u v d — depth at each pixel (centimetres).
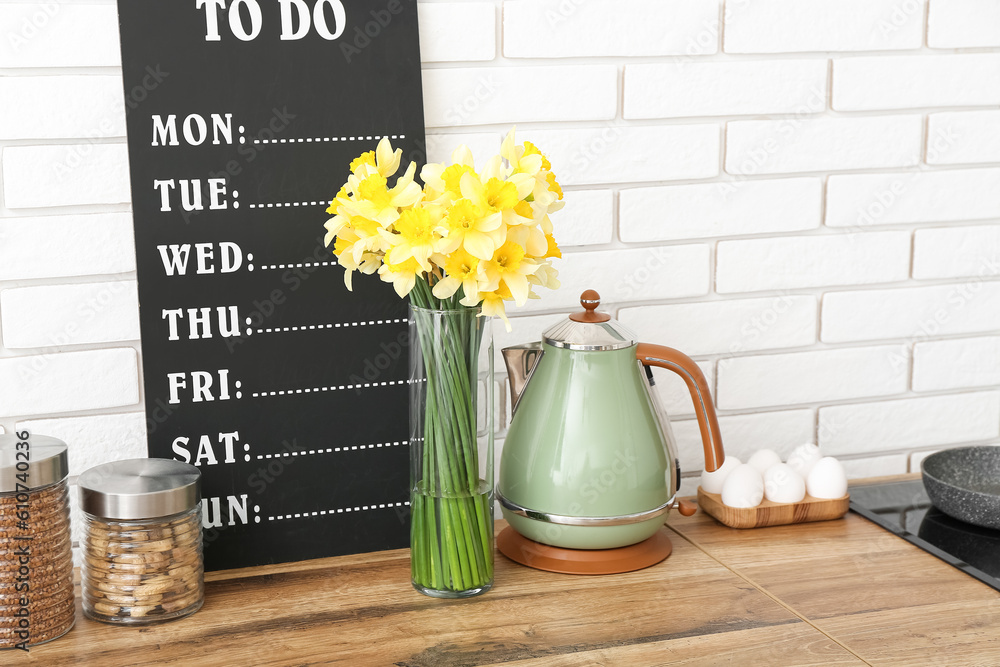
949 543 129
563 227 138
